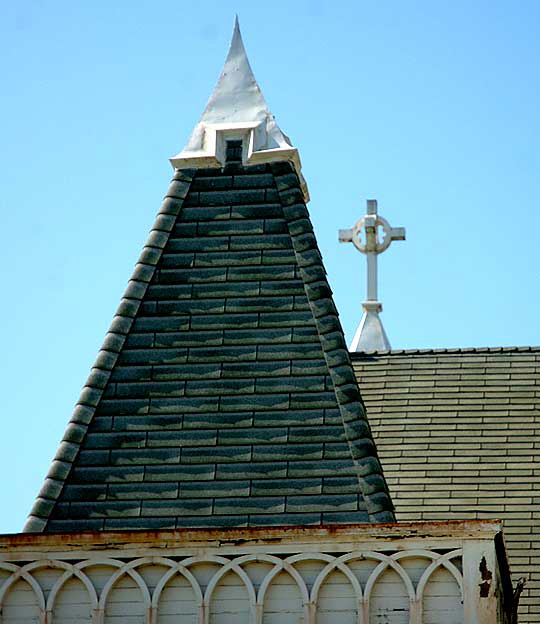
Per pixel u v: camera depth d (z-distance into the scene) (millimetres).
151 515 31422
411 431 43438
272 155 35156
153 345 33188
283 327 33125
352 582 28781
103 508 31562
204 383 32688
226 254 34125
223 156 35406
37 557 29500
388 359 46344
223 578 29109
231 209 34656
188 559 29203
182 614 29062
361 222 51219
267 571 29062
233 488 31516
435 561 28641
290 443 31844
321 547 29016
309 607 28719
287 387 32438
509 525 39875
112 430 32344
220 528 29328
